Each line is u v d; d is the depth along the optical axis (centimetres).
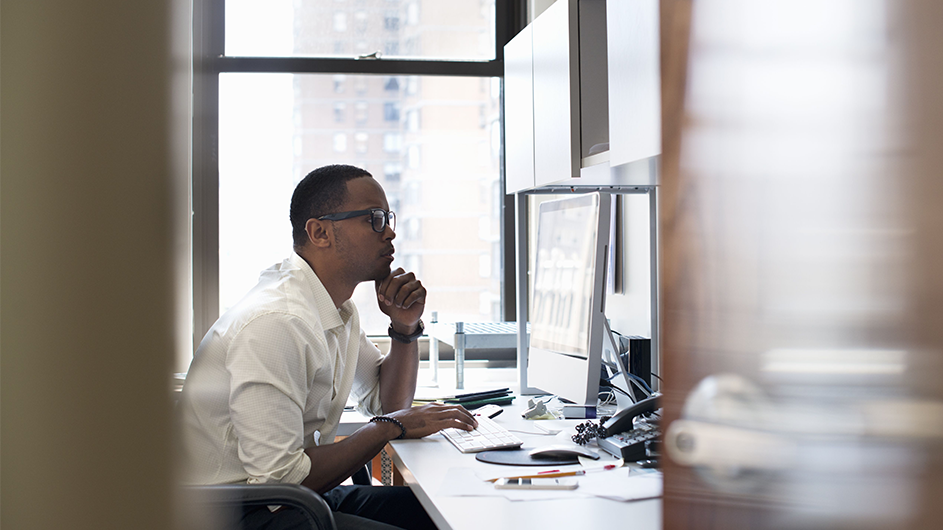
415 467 123
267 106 268
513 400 202
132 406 25
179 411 26
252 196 267
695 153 22
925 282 17
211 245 262
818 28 19
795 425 20
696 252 22
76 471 24
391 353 186
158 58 25
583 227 171
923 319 18
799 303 19
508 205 282
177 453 25
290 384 131
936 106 17
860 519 19
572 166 167
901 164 18
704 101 22
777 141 20
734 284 21
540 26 189
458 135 280
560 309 181
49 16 24
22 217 24
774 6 20
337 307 162
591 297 163
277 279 153
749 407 21
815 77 19
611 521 93
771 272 20
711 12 21
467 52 281
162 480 25
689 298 22
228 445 131
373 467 251
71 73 24
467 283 283
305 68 269
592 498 104
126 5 25
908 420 18
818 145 19
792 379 20
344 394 163
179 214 26
